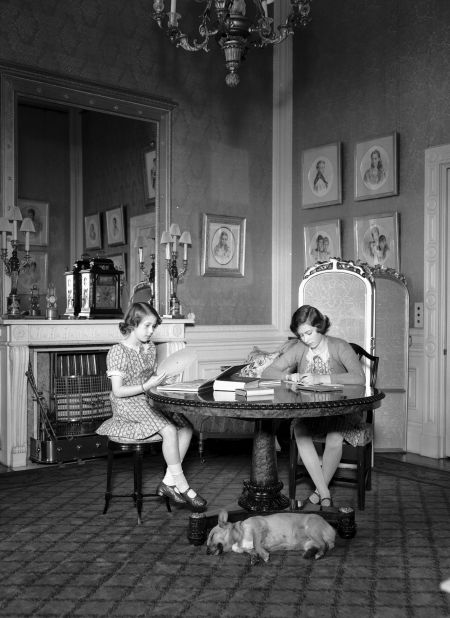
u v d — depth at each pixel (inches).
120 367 151.8
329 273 191.2
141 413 149.0
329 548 128.4
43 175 210.4
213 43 254.5
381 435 221.8
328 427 157.8
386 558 124.9
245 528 125.2
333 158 250.4
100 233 222.7
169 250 233.8
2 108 200.5
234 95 260.8
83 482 181.5
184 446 157.5
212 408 122.5
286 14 267.1
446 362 216.4
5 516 151.2
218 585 112.3
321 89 257.9
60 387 207.5
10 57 202.4
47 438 203.0
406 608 103.7
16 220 197.8
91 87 218.7
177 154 243.3
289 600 106.5
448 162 213.2
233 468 199.9
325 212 256.4
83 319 207.2
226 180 258.1
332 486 180.1
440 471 195.2
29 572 117.9
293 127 269.6
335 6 252.1
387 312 218.5
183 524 145.8
